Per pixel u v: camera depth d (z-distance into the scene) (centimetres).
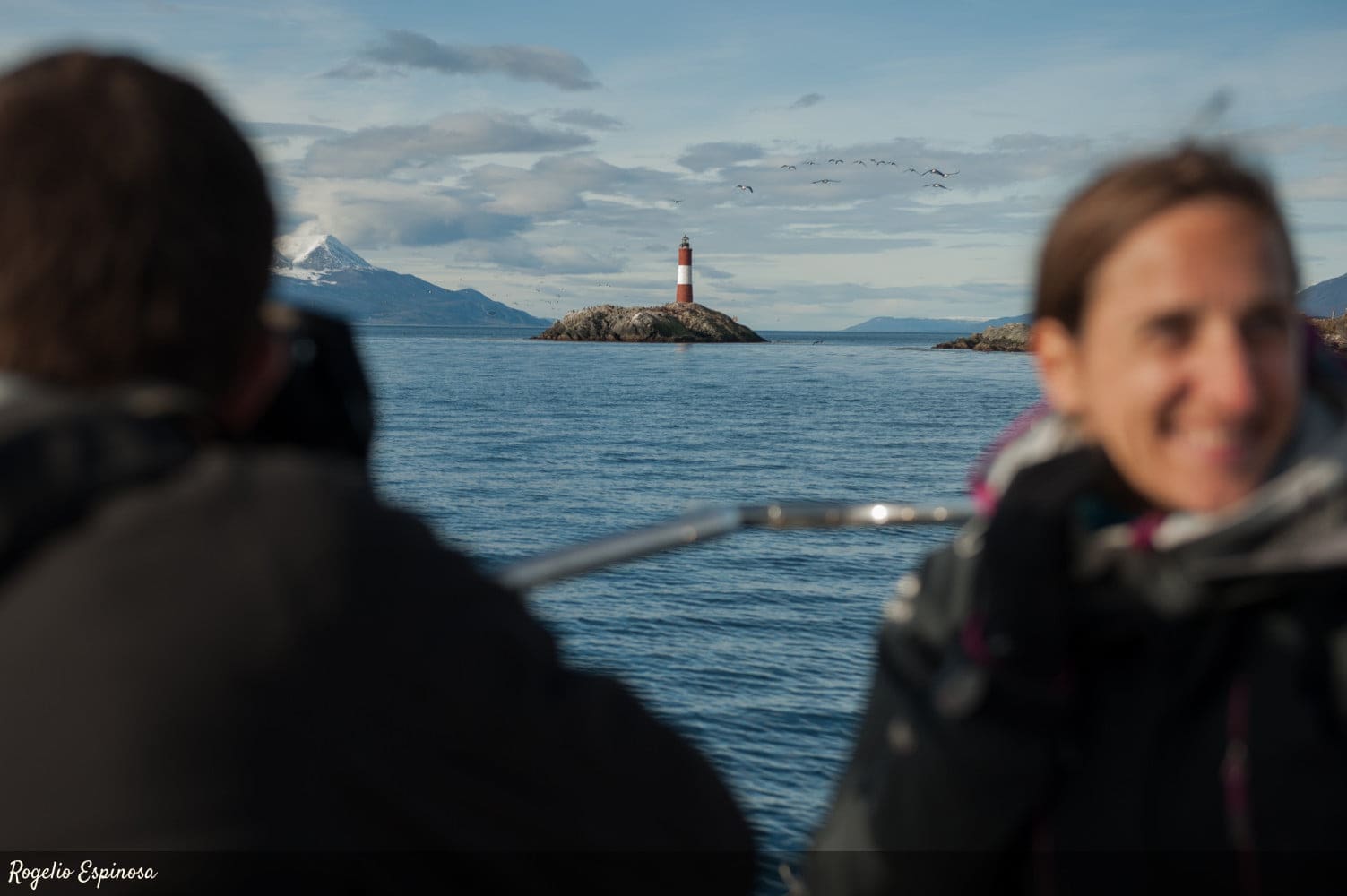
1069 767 130
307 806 110
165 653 109
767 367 12188
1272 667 124
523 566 206
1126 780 129
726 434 4881
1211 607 125
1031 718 128
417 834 116
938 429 5172
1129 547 126
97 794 105
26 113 121
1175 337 123
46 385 123
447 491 3145
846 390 8319
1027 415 158
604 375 9925
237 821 106
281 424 149
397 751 115
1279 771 124
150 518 115
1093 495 137
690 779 143
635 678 1436
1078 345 134
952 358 16175
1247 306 121
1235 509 124
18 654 110
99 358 122
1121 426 127
